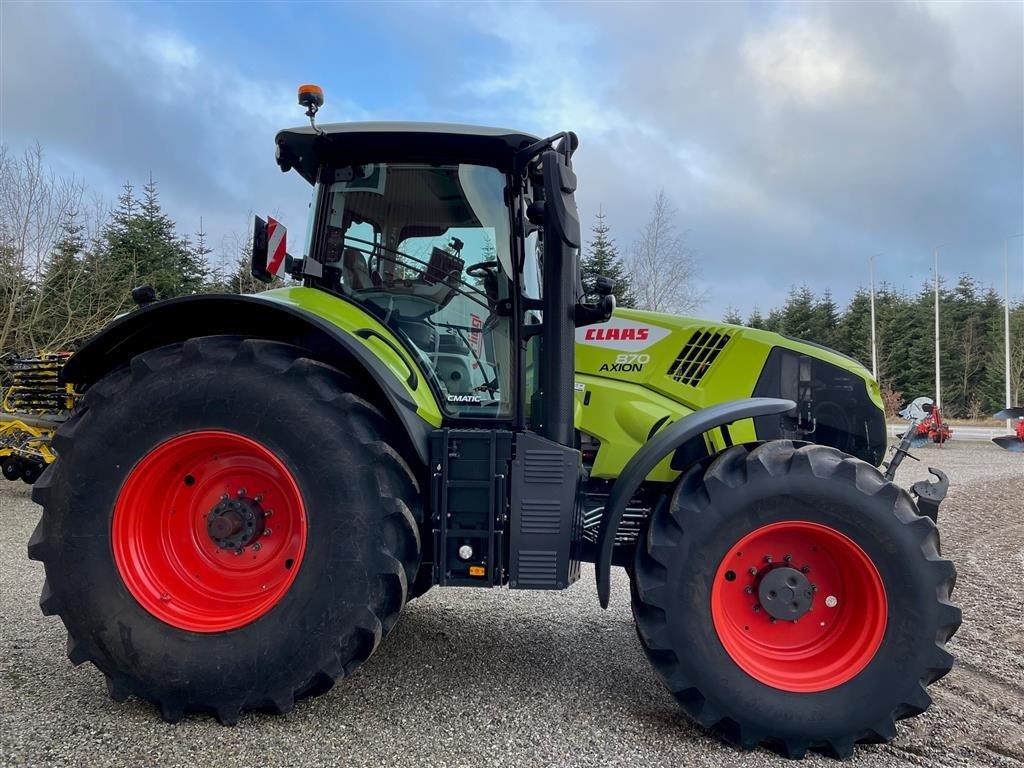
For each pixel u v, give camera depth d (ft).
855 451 10.44
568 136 8.46
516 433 8.55
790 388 10.41
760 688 7.64
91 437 8.02
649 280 66.69
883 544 7.68
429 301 9.43
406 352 9.23
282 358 8.11
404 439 8.56
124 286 54.70
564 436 8.84
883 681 7.54
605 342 10.87
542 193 9.41
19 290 42.73
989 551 18.57
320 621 7.64
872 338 112.37
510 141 9.11
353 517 7.71
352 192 9.53
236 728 7.73
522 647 10.57
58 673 9.11
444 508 8.39
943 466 42.14
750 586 8.22
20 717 7.90
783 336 10.71
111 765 6.91
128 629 7.78
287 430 7.82
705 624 7.79
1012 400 119.85
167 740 7.45
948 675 9.95
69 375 8.91
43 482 8.16
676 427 8.24
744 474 7.96
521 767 7.09
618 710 8.49
